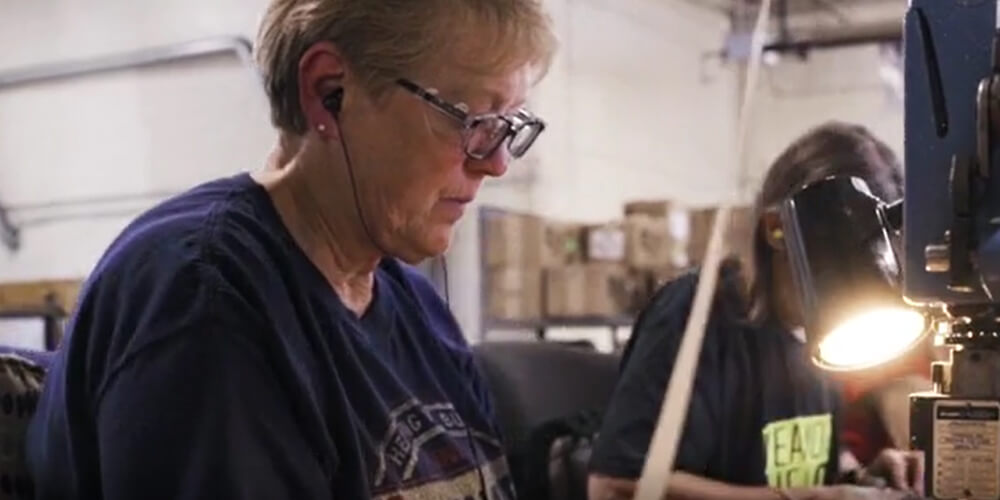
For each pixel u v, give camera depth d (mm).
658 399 1575
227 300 879
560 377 2121
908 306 762
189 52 5762
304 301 967
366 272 1095
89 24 6031
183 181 5840
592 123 6574
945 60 721
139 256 911
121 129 5988
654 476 553
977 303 731
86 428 917
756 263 1563
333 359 1001
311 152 1012
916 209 730
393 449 1040
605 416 1688
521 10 980
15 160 6270
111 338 894
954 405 740
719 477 1618
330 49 967
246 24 5645
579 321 5035
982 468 730
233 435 845
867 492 1424
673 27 7387
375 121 972
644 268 5238
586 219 6469
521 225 4879
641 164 7047
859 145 1350
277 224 989
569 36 6332
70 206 6152
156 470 831
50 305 4141
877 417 1698
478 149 993
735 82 7793
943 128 719
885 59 7391
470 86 966
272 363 895
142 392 846
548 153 6125
